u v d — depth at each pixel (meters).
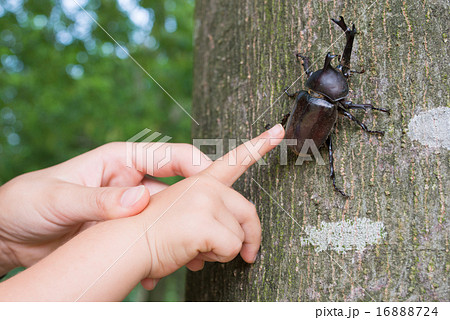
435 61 0.28
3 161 1.02
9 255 0.32
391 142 0.28
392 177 0.28
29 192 0.30
